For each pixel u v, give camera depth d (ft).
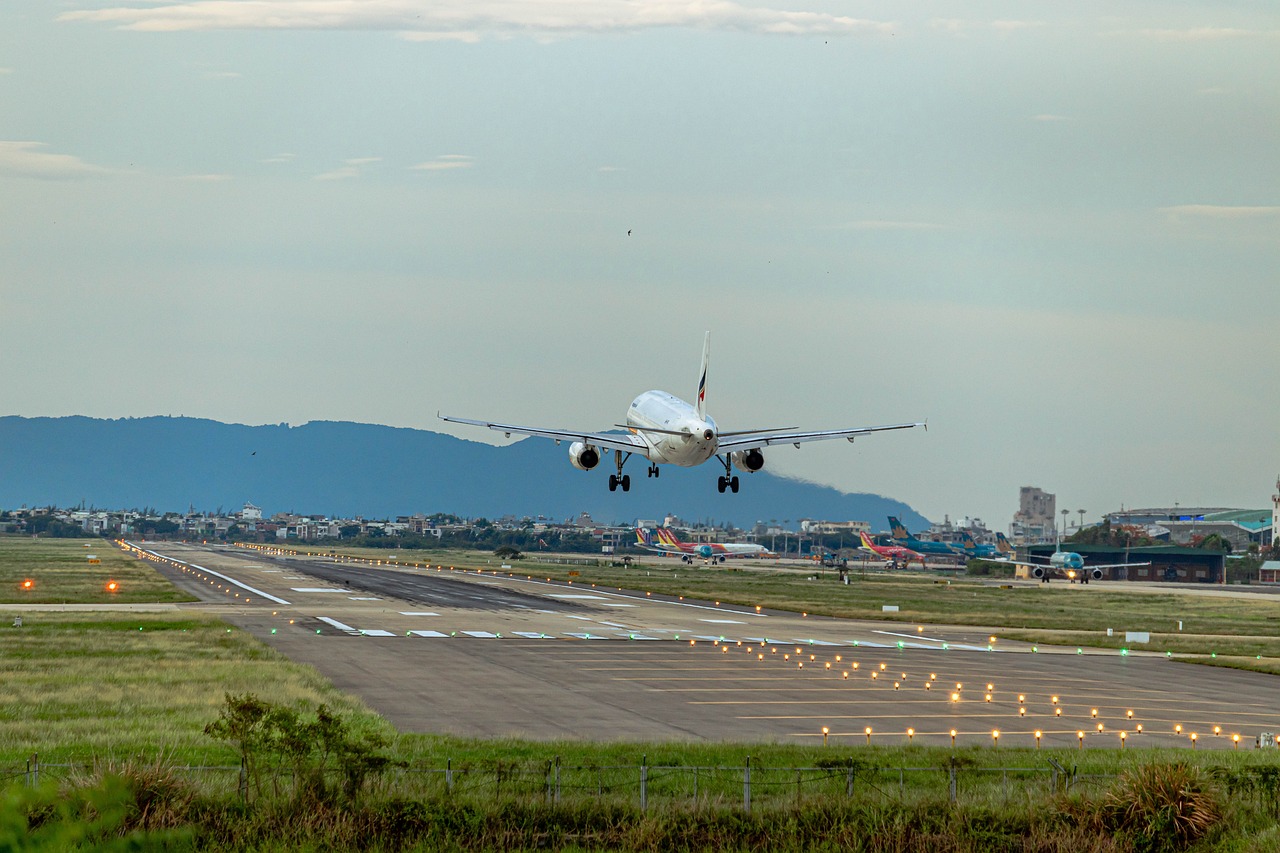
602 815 428.56
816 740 611.06
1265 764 532.73
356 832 405.39
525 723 634.84
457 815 416.46
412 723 625.00
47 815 381.81
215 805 410.11
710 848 414.00
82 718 615.57
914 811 435.53
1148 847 420.36
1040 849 420.77
